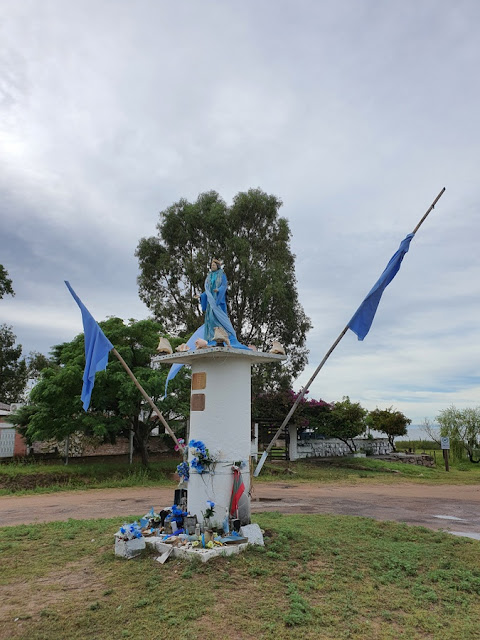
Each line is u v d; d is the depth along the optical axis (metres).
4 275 33.06
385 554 8.40
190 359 9.20
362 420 32.03
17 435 25.83
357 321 9.41
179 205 31.92
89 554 8.20
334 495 18.14
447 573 7.66
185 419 25.14
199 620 5.69
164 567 7.23
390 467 28.89
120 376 20.38
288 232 32.69
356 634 5.61
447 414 37.88
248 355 8.75
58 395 20.39
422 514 14.11
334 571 7.44
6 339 43.66
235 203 31.53
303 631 5.57
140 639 5.28
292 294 31.73
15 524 11.66
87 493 17.70
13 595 6.48
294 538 8.81
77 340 22.73
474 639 5.64
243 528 8.20
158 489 18.73
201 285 30.00
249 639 5.33
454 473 29.02
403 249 9.48
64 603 6.18
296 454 31.42
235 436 8.72
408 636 5.64
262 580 6.87
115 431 22.30
